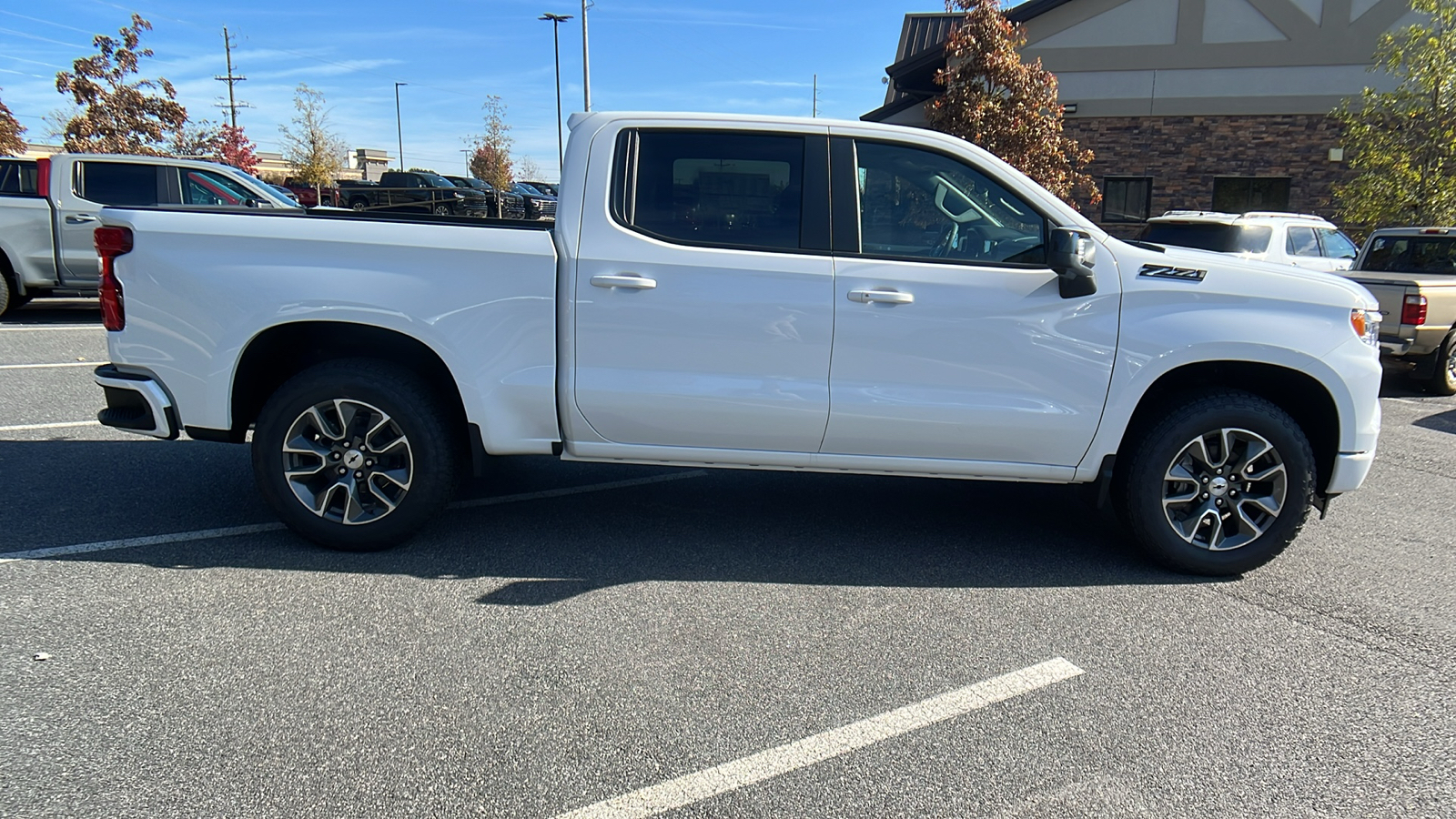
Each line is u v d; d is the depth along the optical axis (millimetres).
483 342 4047
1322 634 3721
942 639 3605
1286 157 17594
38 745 2742
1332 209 17484
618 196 4074
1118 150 18328
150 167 10766
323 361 4191
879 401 4066
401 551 4324
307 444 4141
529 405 4117
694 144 4094
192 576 3965
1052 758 2842
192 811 2492
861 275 4016
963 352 4059
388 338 4227
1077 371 4082
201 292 3994
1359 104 16969
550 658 3369
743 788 2666
